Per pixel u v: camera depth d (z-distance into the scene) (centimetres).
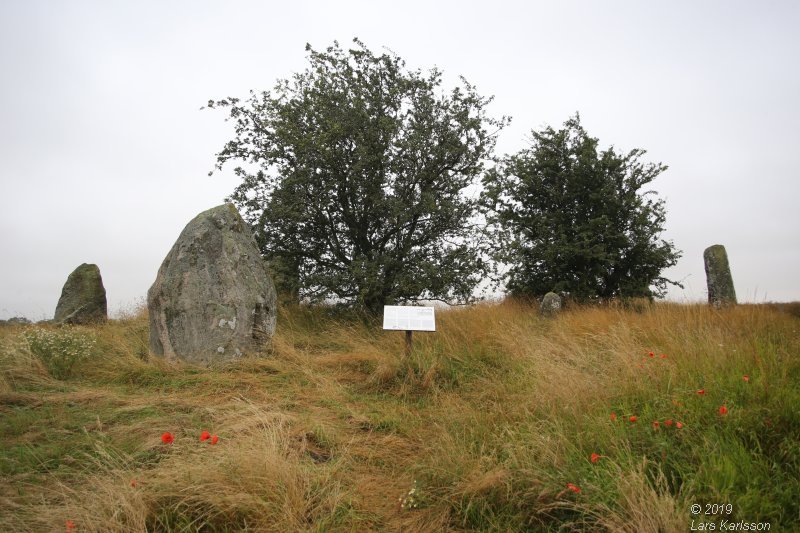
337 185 1130
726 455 334
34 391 591
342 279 1071
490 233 1185
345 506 359
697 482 316
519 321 1008
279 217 1070
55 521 316
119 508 317
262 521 322
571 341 749
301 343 921
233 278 777
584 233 1399
